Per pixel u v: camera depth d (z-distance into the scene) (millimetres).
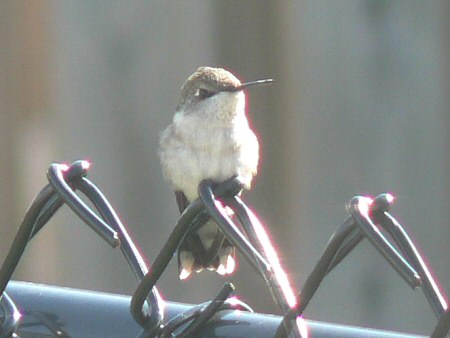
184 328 4637
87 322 4805
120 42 11086
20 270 11172
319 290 10906
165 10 10977
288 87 10797
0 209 11352
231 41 10875
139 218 11156
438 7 10570
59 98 11227
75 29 11172
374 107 10688
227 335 4566
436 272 10703
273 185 10836
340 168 10742
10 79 11273
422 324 10734
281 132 10828
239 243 4730
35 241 11188
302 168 10797
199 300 10914
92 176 11188
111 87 11125
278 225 10828
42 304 4895
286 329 4422
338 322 10867
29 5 11242
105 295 4859
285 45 10781
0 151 11328
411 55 10625
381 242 4293
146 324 4727
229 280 10828
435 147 10656
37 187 11281
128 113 11109
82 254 11141
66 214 11148
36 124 11273
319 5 10703
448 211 10672
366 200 4387
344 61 10695
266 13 10820
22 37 11250
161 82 11016
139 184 11133
